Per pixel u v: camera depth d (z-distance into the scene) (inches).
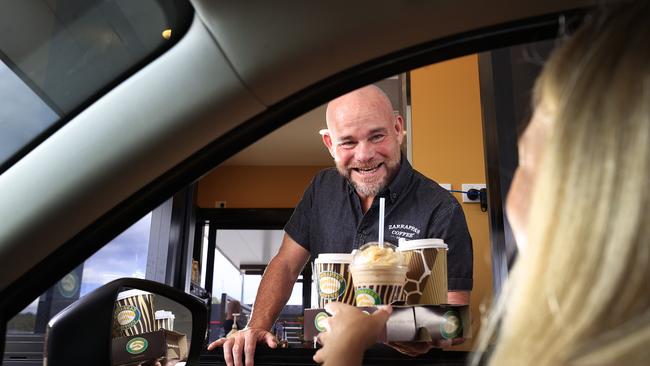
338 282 44.1
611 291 13.0
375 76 25.9
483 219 114.3
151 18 25.7
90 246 26.9
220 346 44.9
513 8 24.0
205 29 25.0
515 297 14.9
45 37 29.3
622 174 13.6
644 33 14.8
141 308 32.2
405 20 24.1
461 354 36.8
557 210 14.3
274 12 24.0
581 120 14.6
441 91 123.0
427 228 63.0
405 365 36.7
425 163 119.5
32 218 25.9
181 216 65.6
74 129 26.3
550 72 16.7
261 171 261.1
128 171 26.1
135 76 26.4
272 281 67.6
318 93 26.1
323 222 69.4
